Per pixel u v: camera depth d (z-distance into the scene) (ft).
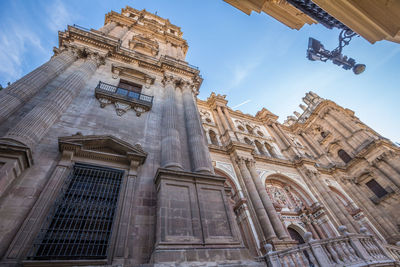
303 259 26.43
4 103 24.98
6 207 18.26
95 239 19.15
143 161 27.91
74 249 18.33
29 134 22.84
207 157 32.42
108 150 27.84
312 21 14.25
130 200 23.15
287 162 79.36
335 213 63.67
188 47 81.35
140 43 64.49
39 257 16.75
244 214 51.49
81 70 38.40
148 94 43.91
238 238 22.34
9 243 16.63
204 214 22.90
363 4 9.59
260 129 99.40
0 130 23.34
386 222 70.38
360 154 90.07
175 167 27.14
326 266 25.12
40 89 31.01
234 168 63.77
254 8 13.05
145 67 52.31
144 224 21.71
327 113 116.47
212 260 19.07
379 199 77.51
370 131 102.58
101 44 48.42
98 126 30.89
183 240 19.83
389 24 9.75
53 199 20.35
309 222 63.00
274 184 72.74
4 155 19.69
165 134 33.50
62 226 19.17
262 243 45.29
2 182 18.03
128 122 34.30
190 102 44.32
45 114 26.32
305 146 110.42
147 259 19.21
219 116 87.81
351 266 25.13
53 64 35.83
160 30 87.76
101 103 34.76
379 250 28.58
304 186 73.05
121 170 26.04
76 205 20.99
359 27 10.63
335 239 28.02
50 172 22.41
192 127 37.14
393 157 82.12
